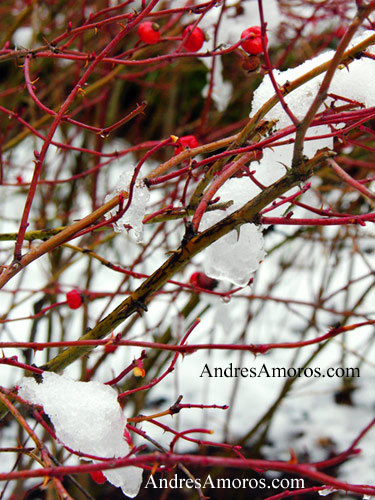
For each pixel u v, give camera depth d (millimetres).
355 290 3502
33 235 1541
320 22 2592
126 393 1164
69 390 1144
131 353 2924
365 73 1303
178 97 4023
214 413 3135
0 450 1098
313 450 2898
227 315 2396
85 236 2455
